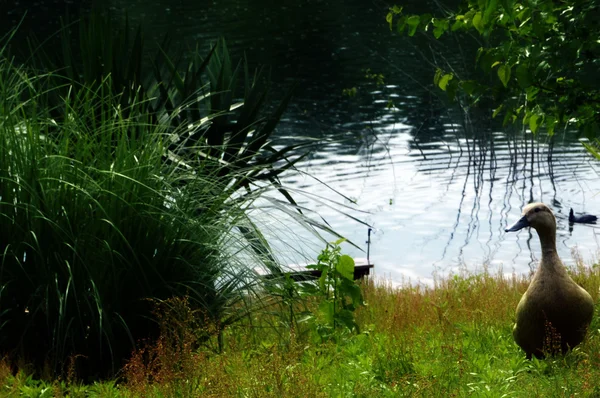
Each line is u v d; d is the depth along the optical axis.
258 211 7.85
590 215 20.33
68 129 7.27
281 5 58.44
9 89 7.50
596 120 7.52
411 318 9.55
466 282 13.54
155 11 53.03
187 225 7.07
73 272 6.71
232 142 11.22
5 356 6.52
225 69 11.93
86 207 6.85
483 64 7.27
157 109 10.57
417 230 19.92
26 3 55.81
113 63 10.33
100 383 6.37
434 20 7.73
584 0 6.84
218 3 58.22
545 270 6.80
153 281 6.96
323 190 22.89
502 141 28.14
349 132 29.03
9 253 6.72
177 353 6.04
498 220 20.88
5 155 6.92
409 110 32.19
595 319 7.77
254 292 7.28
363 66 39.47
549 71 7.25
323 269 8.05
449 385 6.00
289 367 6.04
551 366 6.41
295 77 37.38
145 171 7.06
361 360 6.57
